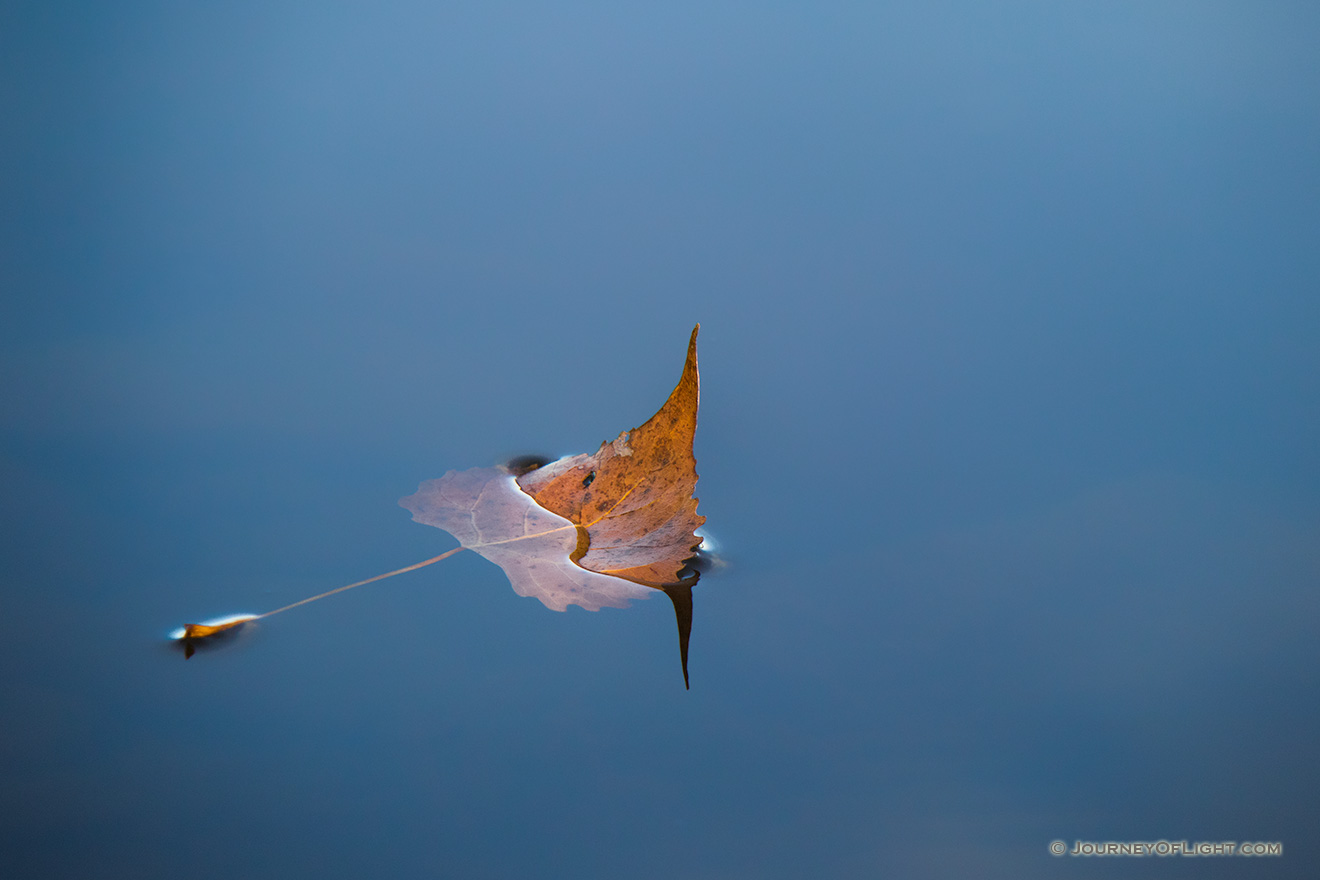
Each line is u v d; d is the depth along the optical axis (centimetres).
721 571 73
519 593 72
